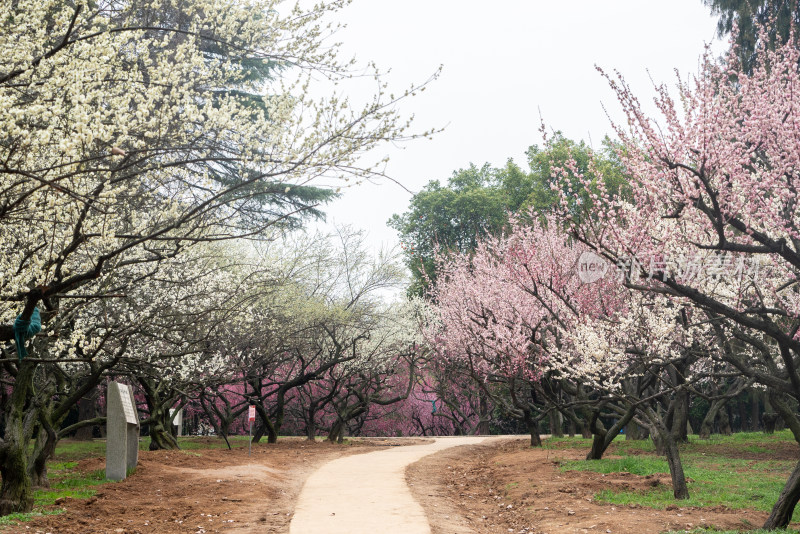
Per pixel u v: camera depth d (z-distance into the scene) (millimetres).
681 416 23359
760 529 9961
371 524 10812
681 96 12453
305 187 26266
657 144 11039
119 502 12727
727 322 16984
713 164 10984
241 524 11055
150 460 18484
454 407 44219
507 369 22953
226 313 17672
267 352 26328
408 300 35469
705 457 19453
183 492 14000
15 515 10867
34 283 10758
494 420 45375
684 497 12594
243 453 22672
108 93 9773
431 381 44938
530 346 22375
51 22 10742
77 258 12789
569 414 26516
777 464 17359
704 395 19266
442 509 12641
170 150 9703
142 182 11484
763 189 11555
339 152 9211
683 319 16500
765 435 26688
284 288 26578
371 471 18172
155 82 9680
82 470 17625
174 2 11664
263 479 15914
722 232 10852
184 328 14844
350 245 34188
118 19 11281
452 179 49469
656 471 16156
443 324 32719
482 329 24359
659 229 12953
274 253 28578
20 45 9000
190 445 26234
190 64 10414
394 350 32094
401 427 47938
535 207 39438
